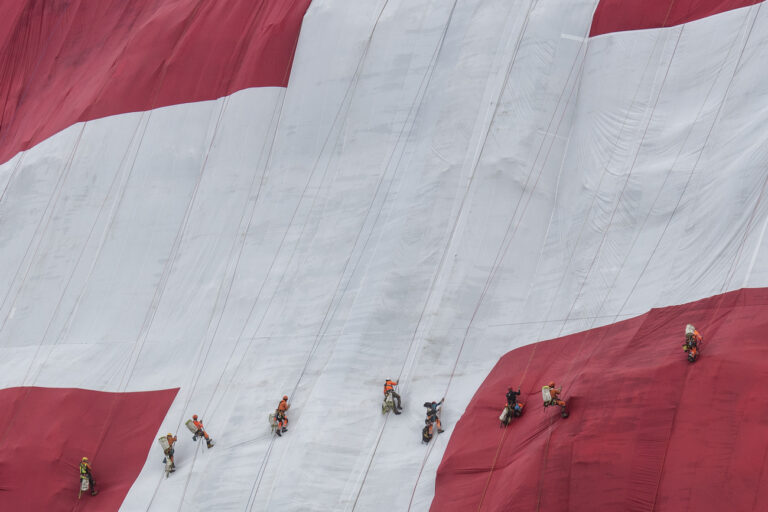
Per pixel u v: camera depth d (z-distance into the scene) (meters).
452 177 66.12
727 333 47.28
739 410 43.66
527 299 60.53
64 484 63.81
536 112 66.12
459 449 53.53
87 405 68.12
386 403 57.91
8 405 69.62
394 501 53.78
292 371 63.59
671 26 63.66
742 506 41.09
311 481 55.69
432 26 73.69
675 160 58.28
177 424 64.94
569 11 68.56
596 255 58.56
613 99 63.38
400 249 64.56
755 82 56.78
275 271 69.69
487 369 58.69
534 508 46.66
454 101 68.81
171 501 59.69
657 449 44.88
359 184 70.38
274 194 73.38
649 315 52.72
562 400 50.31
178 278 73.19
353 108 73.56
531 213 63.41
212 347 68.25
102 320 73.75
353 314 63.66
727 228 52.31
